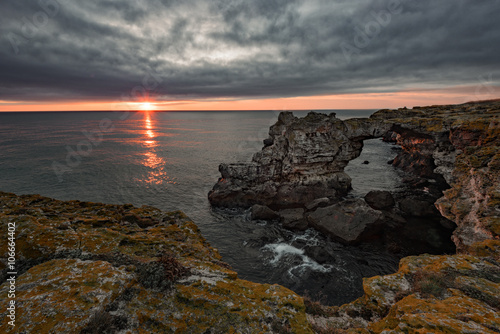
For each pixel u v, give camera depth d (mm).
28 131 170000
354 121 51438
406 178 60656
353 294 23953
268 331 6625
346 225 34438
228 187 48375
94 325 5652
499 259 16297
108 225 11953
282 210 43719
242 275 27516
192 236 12484
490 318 8047
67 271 7402
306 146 47969
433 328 7410
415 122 49188
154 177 68438
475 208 26703
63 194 54562
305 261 29531
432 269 12578
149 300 6922
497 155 27719
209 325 6523
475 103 71625
